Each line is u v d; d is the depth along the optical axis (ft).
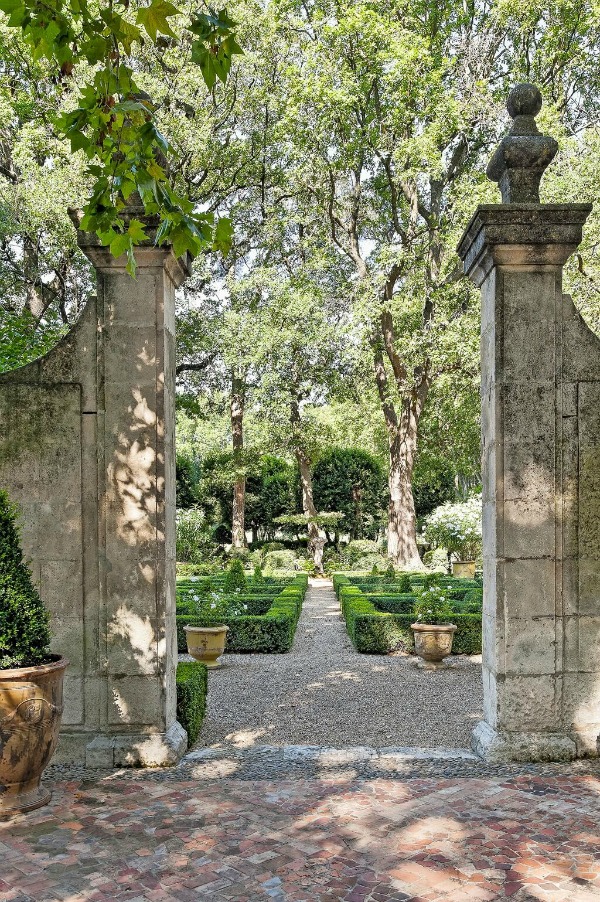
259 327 71.87
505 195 17.92
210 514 97.09
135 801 14.49
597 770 16.19
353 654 34.50
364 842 12.55
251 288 73.87
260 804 14.30
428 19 65.51
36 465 17.33
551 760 16.83
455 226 61.21
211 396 85.35
